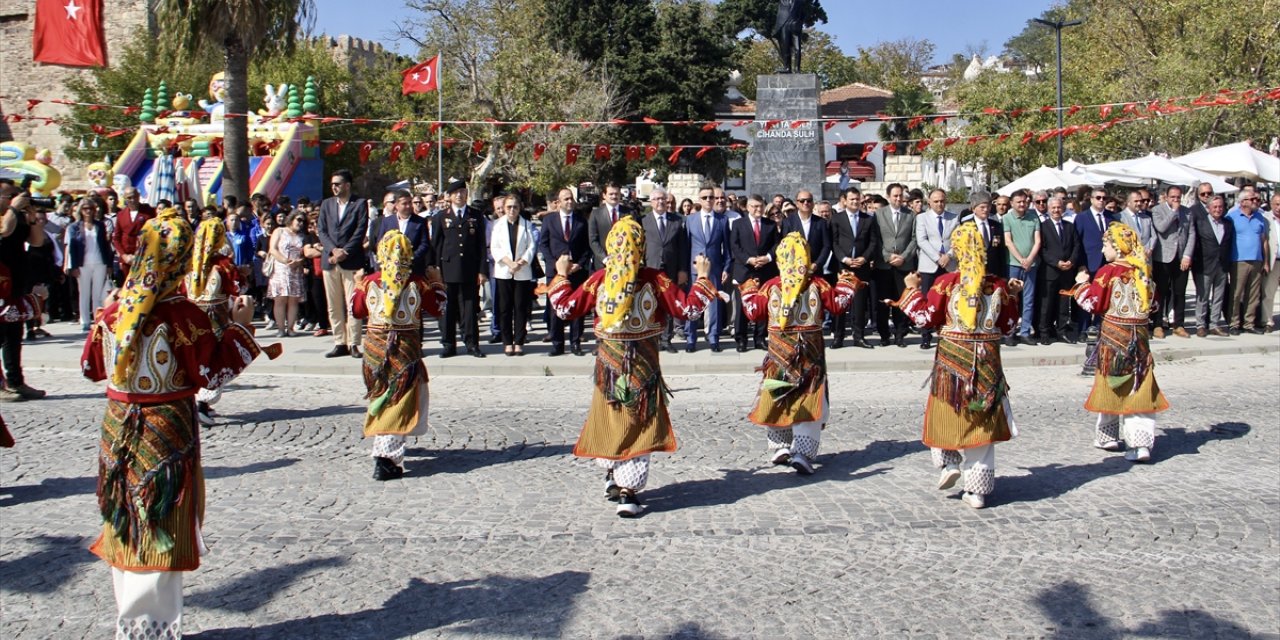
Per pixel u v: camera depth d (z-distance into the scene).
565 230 13.33
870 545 6.47
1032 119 31.42
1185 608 5.54
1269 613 5.48
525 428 9.63
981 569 6.08
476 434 9.38
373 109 39.94
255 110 39.22
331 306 13.47
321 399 11.06
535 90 37.94
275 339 15.35
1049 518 7.03
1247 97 19.80
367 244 13.43
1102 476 8.09
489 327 16.84
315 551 6.30
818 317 7.98
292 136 29.31
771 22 57.00
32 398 10.87
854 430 9.61
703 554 6.29
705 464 8.38
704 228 13.88
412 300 7.84
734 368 12.95
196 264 5.24
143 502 4.63
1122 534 6.71
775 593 5.68
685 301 7.07
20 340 10.80
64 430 9.41
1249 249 15.38
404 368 7.78
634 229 7.02
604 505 7.28
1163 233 14.95
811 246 13.40
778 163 25.33
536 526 6.80
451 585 5.78
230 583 5.79
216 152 29.44
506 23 40.34
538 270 13.91
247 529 6.68
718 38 48.66
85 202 15.60
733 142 47.78
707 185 14.17
